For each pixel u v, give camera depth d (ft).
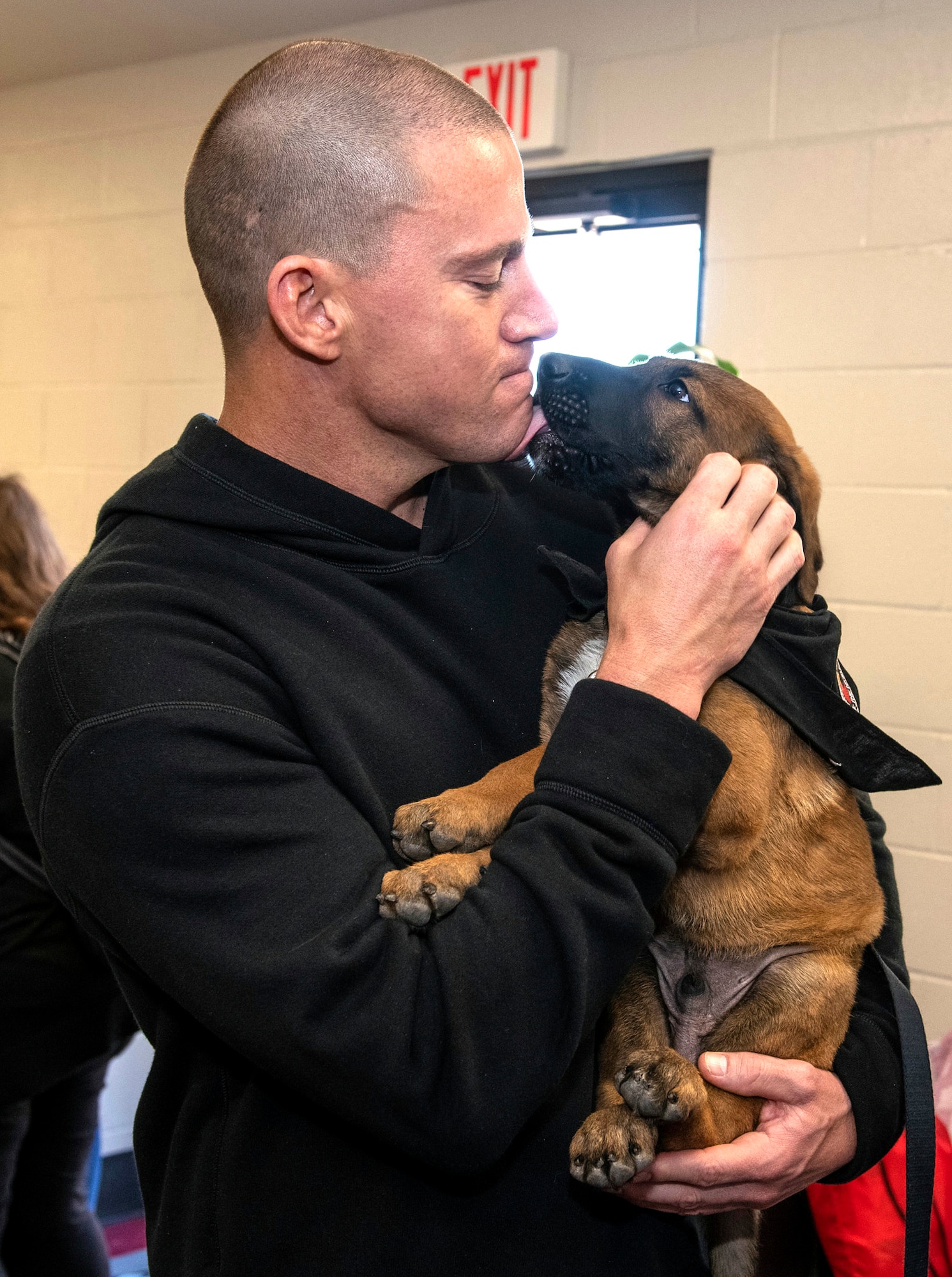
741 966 5.61
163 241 14.65
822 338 10.61
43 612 4.40
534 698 5.20
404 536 4.97
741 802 5.12
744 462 6.15
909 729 10.32
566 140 11.97
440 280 4.37
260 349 4.70
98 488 15.34
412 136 4.29
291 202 4.37
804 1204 6.71
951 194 10.03
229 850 3.75
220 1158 4.17
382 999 3.67
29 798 4.09
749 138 10.92
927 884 10.25
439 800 4.49
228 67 14.11
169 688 3.92
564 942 3.68
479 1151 3.68
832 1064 5.31
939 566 10.16
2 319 15.99
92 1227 9.25
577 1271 4.22
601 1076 5.41
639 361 8.26
